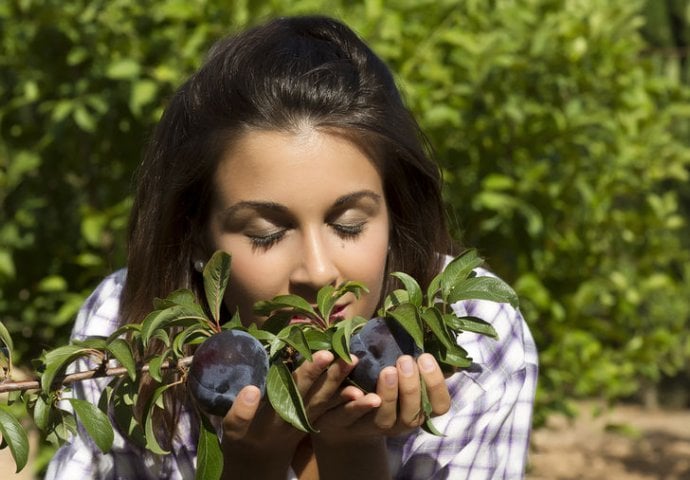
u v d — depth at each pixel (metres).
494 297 1.83
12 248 5.21
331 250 2.08
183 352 1.87
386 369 1.83
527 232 5.29
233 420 1.75
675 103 6.30
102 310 2.60
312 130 2.07
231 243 2.12
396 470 2.45
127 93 5.02
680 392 14.13
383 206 2.14
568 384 6.14
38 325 5.25
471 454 2.42
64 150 5.27
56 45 5.11
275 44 2.23
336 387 1.84
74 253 5.30
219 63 2.25
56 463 2.50
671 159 6.11
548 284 5.55
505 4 5.61
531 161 5.33
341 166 2.07
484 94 5.22
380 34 4.95
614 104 5.77
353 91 2.17
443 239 2.51
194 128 2.23
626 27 6.12
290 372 1.83
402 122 2.32
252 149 2.07
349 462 2.11
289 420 1.71
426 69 5.12
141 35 5.07
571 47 5.45
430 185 2.44
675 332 6.48
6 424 1.73
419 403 1.84
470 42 5.14
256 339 1.78
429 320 1.76
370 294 2.12
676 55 9.72
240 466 2.06
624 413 13.60
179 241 2.37
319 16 2.39
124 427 1.86
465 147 5.28
